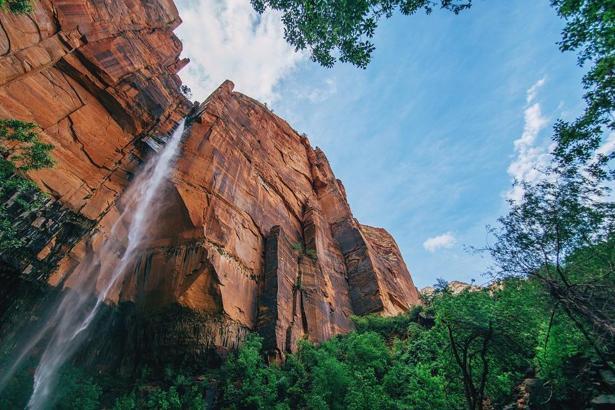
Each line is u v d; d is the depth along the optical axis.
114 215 21.73
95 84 25.03
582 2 10.80
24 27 21.69
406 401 14.43
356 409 13.73
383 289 36.69
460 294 14.02
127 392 16.86
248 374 17.08
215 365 18.19
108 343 18.62
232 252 23.28
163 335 18.58
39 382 15.20
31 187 16.80
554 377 12.34
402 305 38.44
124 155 25.25
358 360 18.23
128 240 21.78
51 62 22.86
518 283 13.05
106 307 19.12
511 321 12.70
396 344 20.41
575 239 11.60
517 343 12.92
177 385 16.53
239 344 19.64
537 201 12.37
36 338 15.96
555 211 11.88
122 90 26.67
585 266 11.63
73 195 19.97
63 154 20.83
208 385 16.52
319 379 15.84
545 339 12.59
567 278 11.95
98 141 23.89
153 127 28.50
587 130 11.82
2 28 20.34
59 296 17.19
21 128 15.13
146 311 19.33
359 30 11.19
